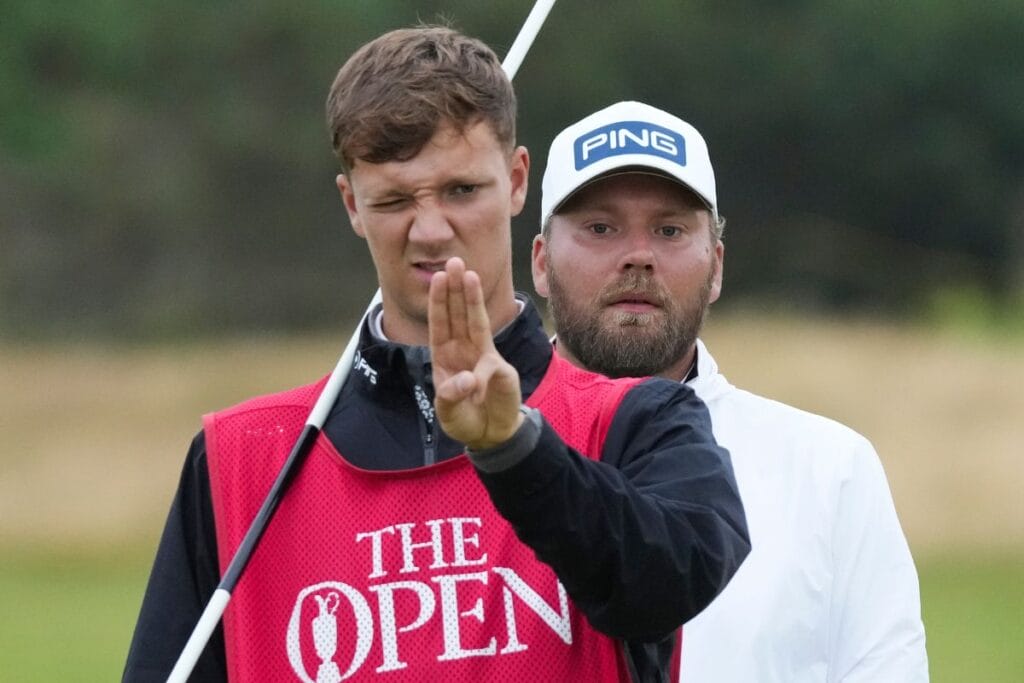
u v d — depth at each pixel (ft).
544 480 31.40
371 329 36.50
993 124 511.81
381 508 35.40
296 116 453.58
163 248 447.01
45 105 419.33
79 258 439.63
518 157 38.40
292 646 35.12
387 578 34.91
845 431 51.88
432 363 31.53
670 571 32.32
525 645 34.45
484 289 34.96
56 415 308.81
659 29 476.95
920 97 506.48
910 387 293.64
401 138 33.81
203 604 37.17
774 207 508.12
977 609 183.83
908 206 515.91
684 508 33.45
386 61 34.50
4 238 435.94
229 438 37.09
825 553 50.19
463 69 34.40
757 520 50.37
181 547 37.37
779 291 502.79
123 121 447.01
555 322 53.36
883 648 49.57
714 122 494.59
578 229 52.24
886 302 502.38
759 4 496.23
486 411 31.04
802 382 302.04
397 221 34.47
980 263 520.42
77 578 222.69
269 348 375.04
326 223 456.45
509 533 34.99
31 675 147.33
